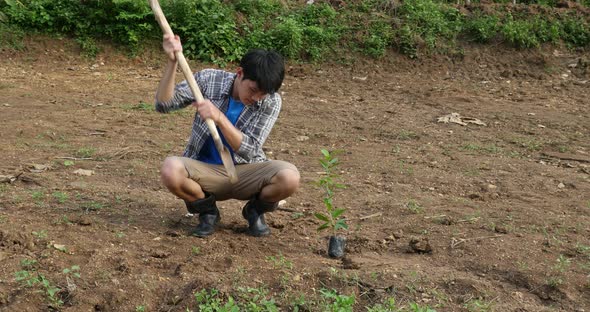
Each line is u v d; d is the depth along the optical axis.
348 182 8.98
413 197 8.50
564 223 7.79
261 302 6.17
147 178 8.83
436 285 6.57
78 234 7.20
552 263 6.94
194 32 16.97
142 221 7.55
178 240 7.17
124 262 6.70
